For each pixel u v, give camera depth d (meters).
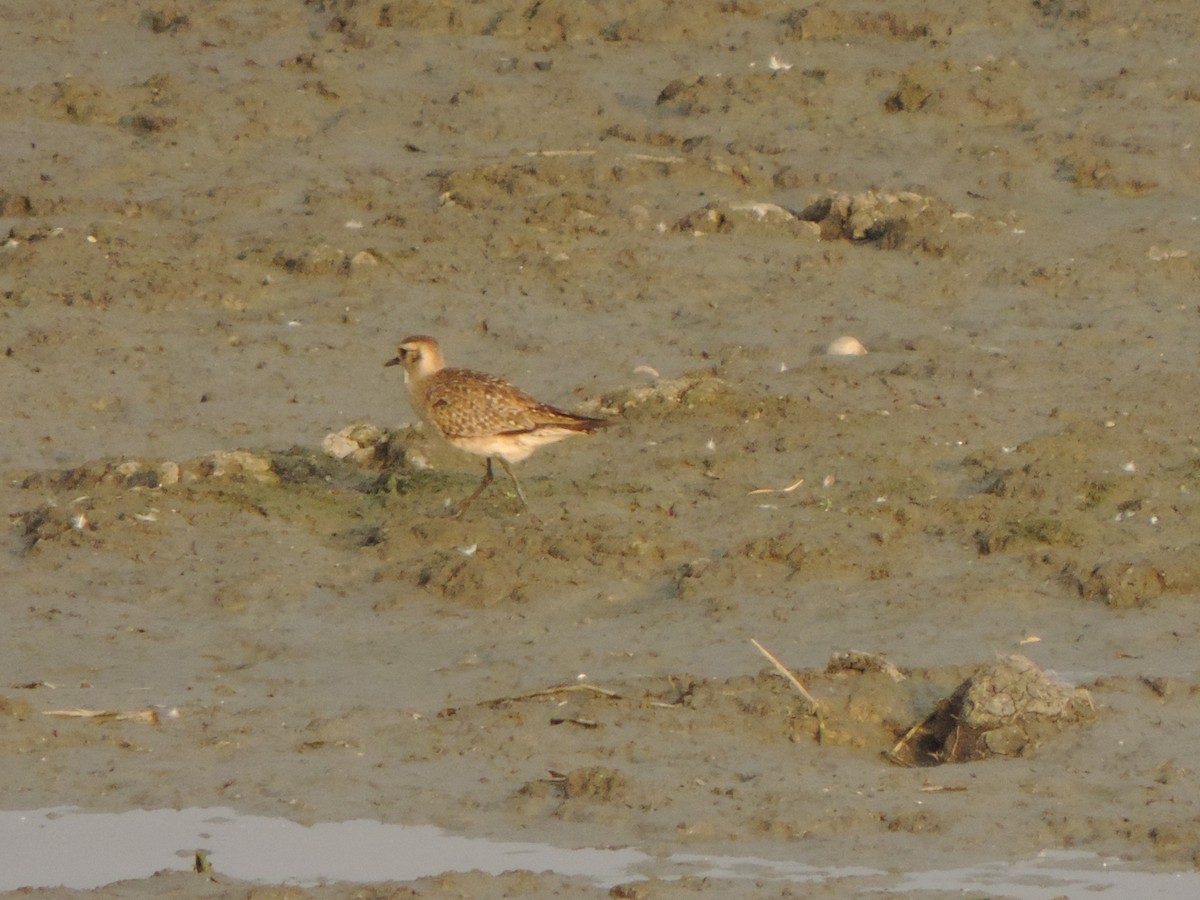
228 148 23.14
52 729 11.62
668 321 19.30
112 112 23.81
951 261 20.97
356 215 21.44
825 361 18.30
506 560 14.01
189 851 10.24
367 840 10.40
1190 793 11.00
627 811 10.72
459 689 12.39
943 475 15.93
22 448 15.97
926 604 13.68
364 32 26.34
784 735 11.80
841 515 14.97
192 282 19.30
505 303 19.48
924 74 25.23
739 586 13.91
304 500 15.20
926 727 12.04
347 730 11.70
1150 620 13.48
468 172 22.23
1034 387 17.83
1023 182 23.11
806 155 23.62
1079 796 10.99
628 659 12.83
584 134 24.16
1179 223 22.11
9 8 26.58
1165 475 15.80
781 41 26.94
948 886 9.92
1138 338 19.08
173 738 11.57
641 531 14.55
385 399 17.36
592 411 16.92
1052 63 26.28
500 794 10.94
